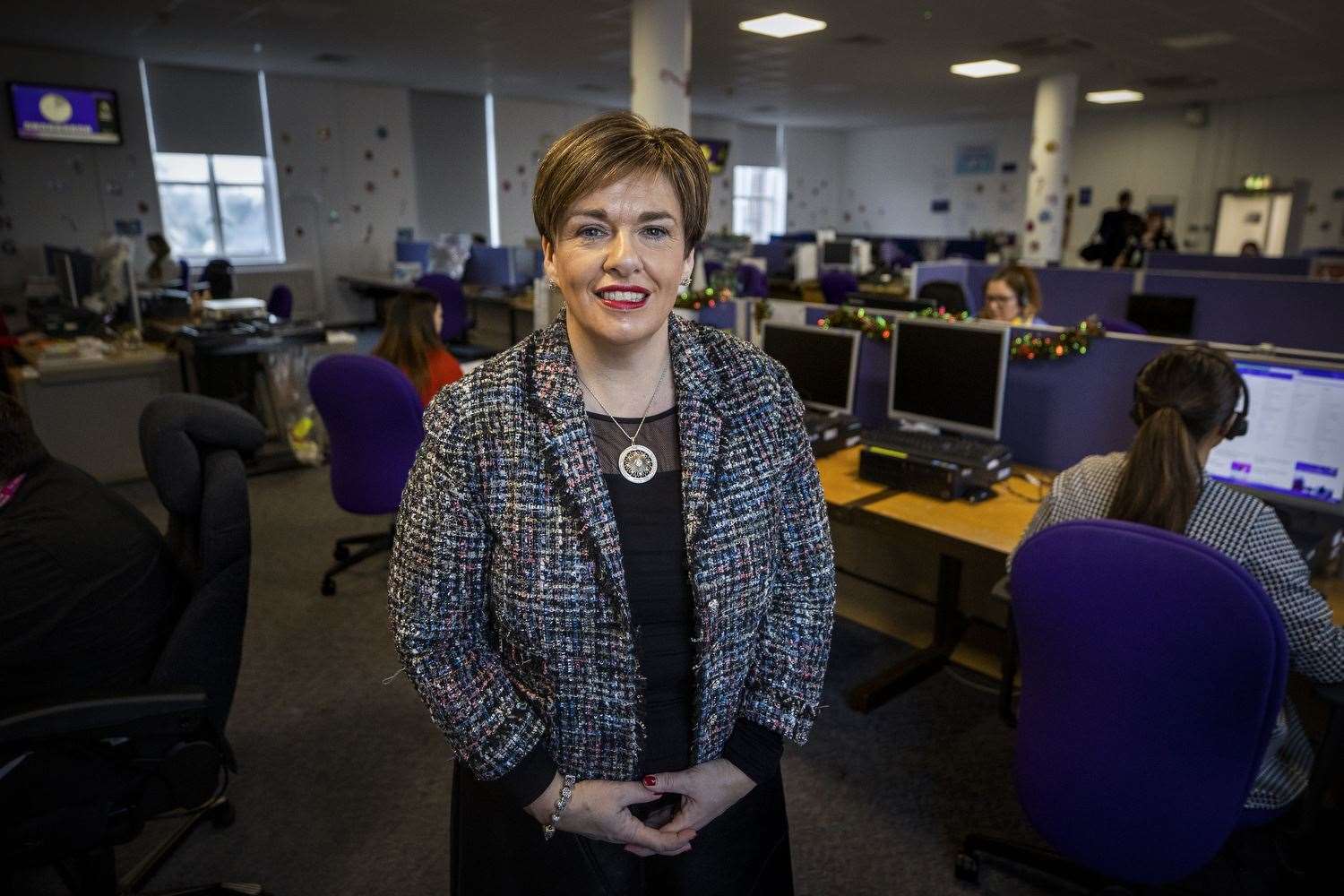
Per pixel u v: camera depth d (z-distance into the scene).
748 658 0.95
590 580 0.86
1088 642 1.27
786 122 13.70
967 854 1.81
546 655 0.88
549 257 0.88
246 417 1.64
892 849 1.92
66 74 7.99
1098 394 2.50
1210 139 11.17
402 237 10.53
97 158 8.35
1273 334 5.12
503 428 0.86
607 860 0.97
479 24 6.45
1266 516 1.37
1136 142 11.86
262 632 2.94
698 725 0.93
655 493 0.90
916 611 3.08
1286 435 1.99
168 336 4.83
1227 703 1.19
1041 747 1.40
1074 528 1.24
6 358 5.06
